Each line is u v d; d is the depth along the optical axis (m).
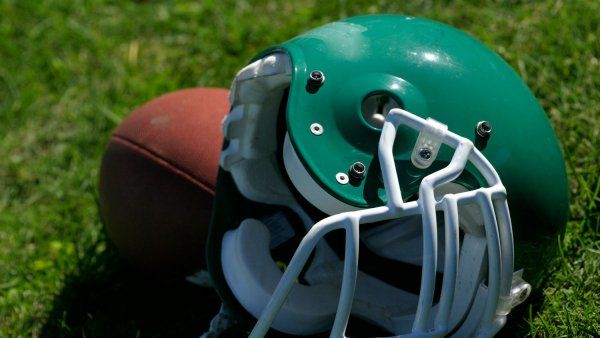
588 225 2.56
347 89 1.97
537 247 2.10
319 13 3.60
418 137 1.87
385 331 2.28
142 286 2.81
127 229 2.52
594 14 3.17
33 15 3.86
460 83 2.01
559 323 2.33
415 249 2.35
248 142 2.28
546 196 2.06
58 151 3.36
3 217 3.10
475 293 2.00
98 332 2.64
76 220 3.07
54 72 3.64
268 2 3.74
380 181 1.90
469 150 1.84
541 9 3.29
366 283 2.29
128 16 3.82
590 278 2.40
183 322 2.66
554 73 3.03
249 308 2.15
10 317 2.76
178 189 2.44
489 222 1.82
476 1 3.43
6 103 3.55
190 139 2.49
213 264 2.22
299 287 2.15
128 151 2.52
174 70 3.59
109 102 3.51
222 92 2.70
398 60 2.02
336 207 1.95
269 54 2.12
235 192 2.33
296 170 2.01
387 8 3.53
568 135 2.85
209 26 3.71
